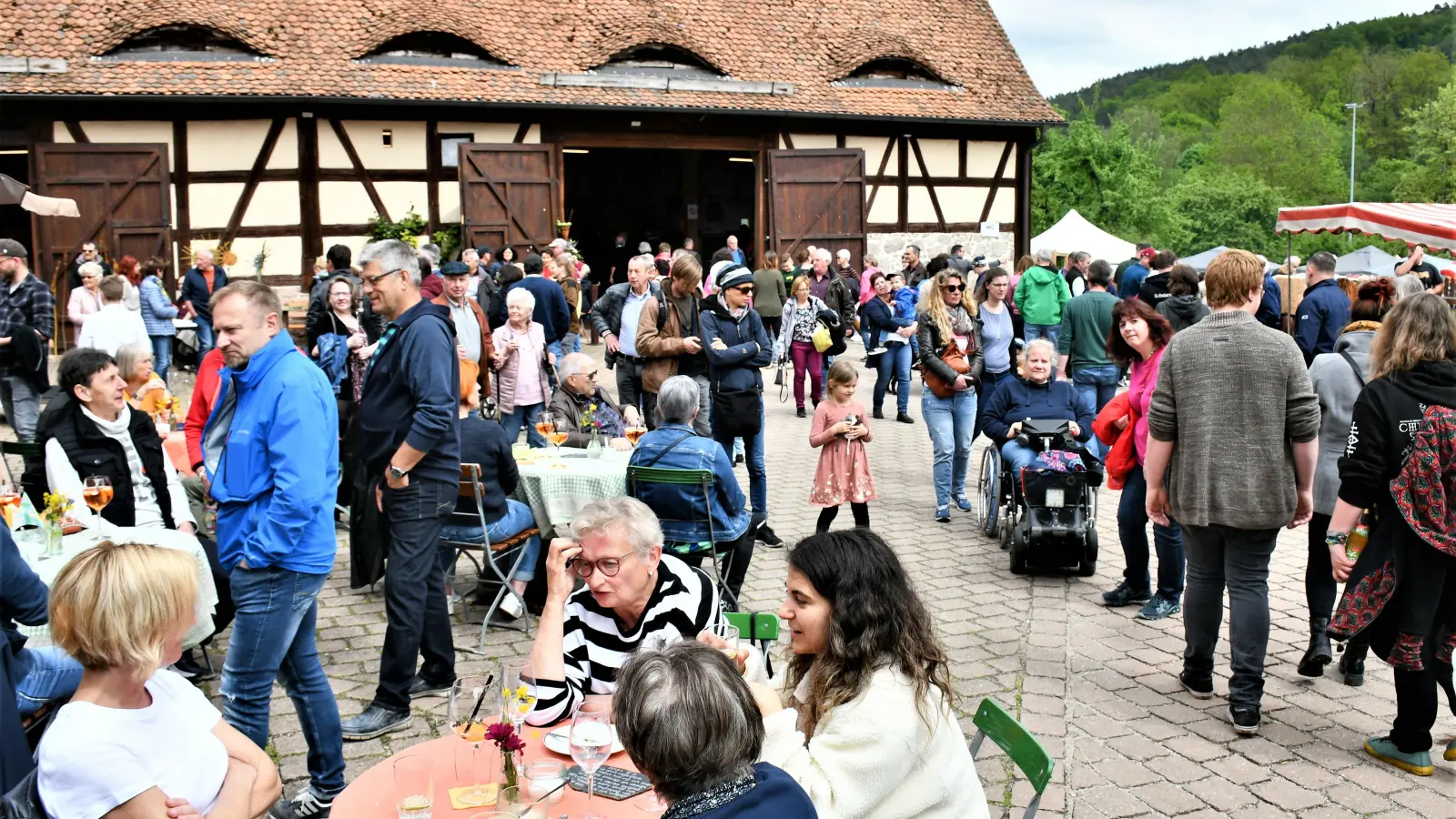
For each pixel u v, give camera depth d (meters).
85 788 2.77
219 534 4.11
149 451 5.84
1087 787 4.54
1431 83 83.19
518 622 6.52
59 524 5.03
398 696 5.01
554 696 3.44
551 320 10.52
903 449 11.86
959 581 7.27
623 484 6.52
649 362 8.77
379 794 2.96
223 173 18.09
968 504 9.16
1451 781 4.61
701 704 2.27
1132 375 6.52
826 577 2.90
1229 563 5.09
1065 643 6.16
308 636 4.20
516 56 19.64
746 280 8.05
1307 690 5.55
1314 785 4.56
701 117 20.81
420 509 4.95
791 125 21.45
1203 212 73.50
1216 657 5.99
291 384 4.03
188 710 3.07
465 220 19.00
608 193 29.19
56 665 4.16
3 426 11.89
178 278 18.03
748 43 21.64
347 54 18.58
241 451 4.04
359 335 7.84
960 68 22.98
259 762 3.14
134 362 6.83
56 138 17.34
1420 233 13.65
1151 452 5.23
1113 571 7.57
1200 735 5.02
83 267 12.73
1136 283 14.50
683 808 2.27
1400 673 4.63
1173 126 99.19
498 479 6.36
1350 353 5.66
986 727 3.34
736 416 8.04
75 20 17.58
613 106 19.62
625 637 3.92
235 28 18.05
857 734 2.76
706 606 3.98
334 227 18.59
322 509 4.09
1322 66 100.31
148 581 2.82
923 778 2.79
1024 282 13.07
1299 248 72.62
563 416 7.91
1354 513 4.58
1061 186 47.38
